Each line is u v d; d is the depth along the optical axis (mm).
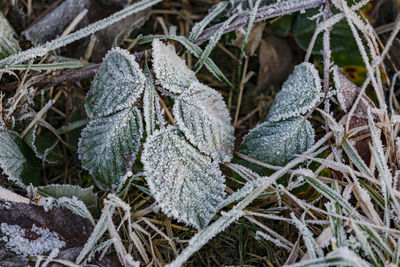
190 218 343
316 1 367
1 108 358
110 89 355
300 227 337
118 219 362
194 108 351
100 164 357
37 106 384
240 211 343
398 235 340
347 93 362
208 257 368
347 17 358
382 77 380
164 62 351
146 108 350
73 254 343
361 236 331
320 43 385
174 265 327
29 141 372
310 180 349
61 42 362
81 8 383
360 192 344
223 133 356
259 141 363
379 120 360
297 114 358
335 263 323
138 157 368
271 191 357
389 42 364
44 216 346
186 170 347
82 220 351
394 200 341
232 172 362
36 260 338
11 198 343
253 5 379
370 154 360
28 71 367
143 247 351
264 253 370
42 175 383
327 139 358
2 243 339
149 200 371
